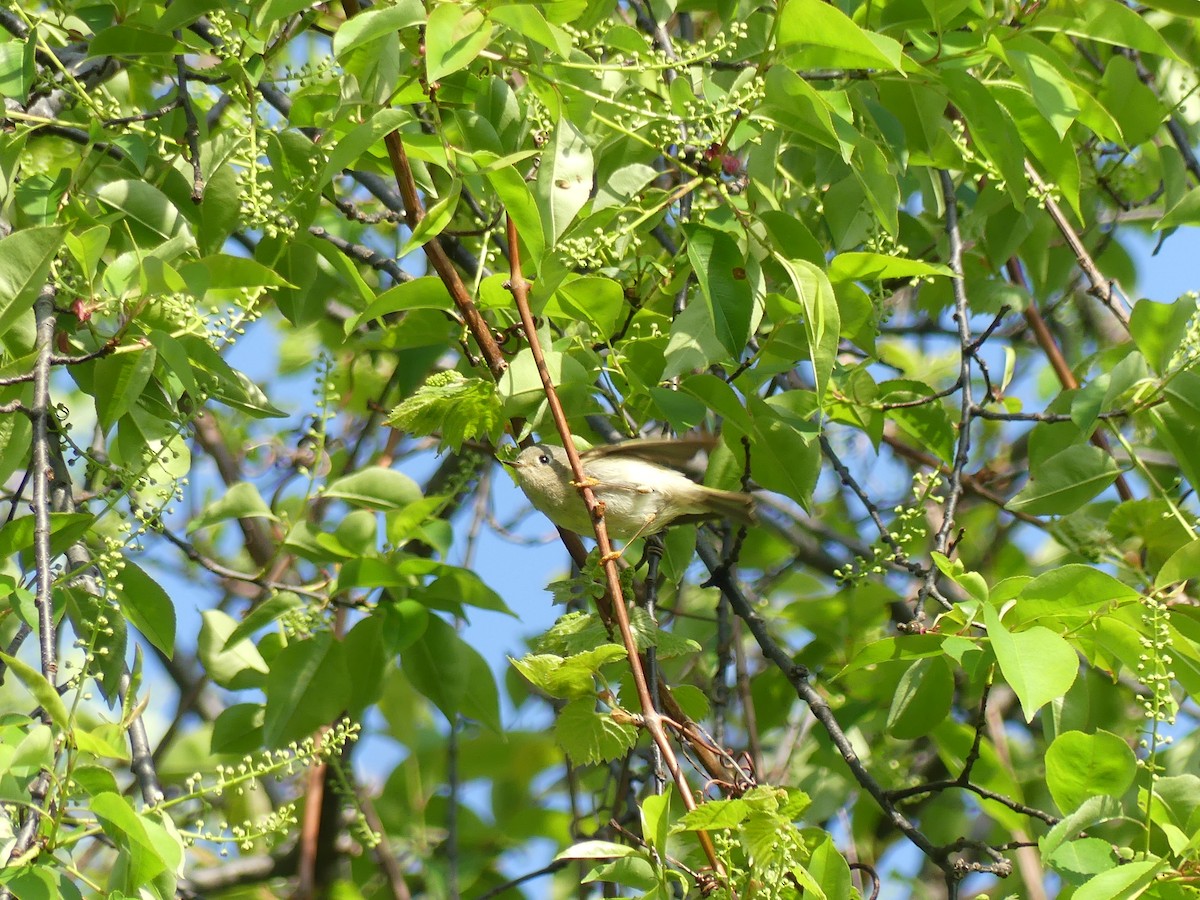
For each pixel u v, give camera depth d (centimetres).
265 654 682
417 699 810
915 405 641
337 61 488
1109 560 686
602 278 511
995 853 514
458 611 647
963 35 562
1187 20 786
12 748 396
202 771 815
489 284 510
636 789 816
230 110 682
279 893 797
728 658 722
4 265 461
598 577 484
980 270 822
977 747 513
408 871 786
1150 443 823
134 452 568
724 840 402
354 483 632
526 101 588
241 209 557
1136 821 442
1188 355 570
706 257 516
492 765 805
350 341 927
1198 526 606
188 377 502
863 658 522
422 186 595
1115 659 513
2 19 611
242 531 893
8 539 497
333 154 462
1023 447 995
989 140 564
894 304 950
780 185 656
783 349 560
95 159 616
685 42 686
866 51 491
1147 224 898
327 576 679
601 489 575
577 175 472
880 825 805
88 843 727
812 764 727
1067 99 557
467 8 443
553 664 422
